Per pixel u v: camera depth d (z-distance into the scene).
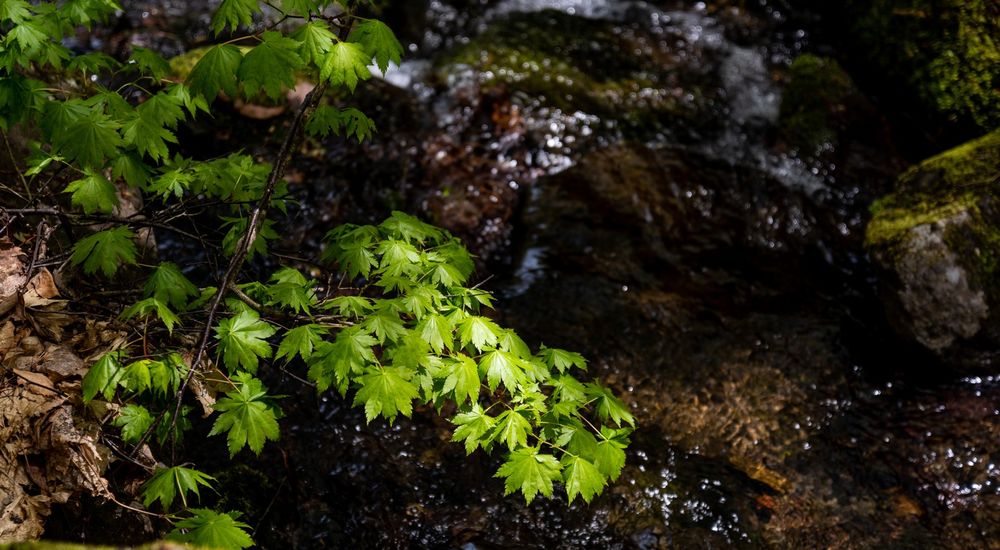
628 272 4.86
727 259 5.02
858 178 5.56
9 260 2.87
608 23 6.97
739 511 3.57
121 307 2.82
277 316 2.48
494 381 2.27
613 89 6.16
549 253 4.93
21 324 2.67
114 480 2.58
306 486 3.43
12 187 3.27
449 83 6.00
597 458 2.29
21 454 2.44
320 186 4.88
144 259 3.44
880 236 4.57
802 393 4.20
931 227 4.34
